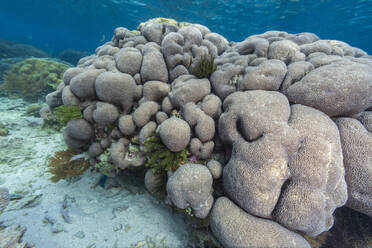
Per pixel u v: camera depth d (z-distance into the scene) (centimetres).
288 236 192
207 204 239
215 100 281
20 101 799
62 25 5331
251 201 206
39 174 367
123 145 309
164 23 404
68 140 338
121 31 434
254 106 237
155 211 316
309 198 196
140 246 262
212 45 395
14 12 5134
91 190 340
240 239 194
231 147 263
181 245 271
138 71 338
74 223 274
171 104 308
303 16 1798
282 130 213
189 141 275
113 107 300
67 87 331
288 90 263
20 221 262
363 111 249
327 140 209
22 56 1520
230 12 1848
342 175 216
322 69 249
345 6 1554
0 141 461
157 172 283
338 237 281
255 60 322
